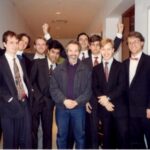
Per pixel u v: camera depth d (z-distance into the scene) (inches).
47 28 165.6
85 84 121.1
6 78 111.3
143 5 154.4
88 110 131.2
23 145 119.3
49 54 137.8
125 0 187.9
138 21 163.0
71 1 270.4
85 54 150.9
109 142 126.0
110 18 261.1
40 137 151.9
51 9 308.2
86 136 133.8
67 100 117.5
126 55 223.0
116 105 122.0
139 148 121.4
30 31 454.3
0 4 218.7
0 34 218.2
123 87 120.6
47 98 134.1
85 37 150.6
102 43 126.4
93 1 271.0
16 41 116.5
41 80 134.9
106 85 123.0
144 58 118.6
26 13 329.4
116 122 122.6
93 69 129.0
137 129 120.5
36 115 133.0
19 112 113.8
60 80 121.6
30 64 139.7
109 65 125.0
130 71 121.8
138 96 117.6
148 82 117.3
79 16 351.9
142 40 120.7
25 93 120.0
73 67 122.6
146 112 116.7
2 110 112.7
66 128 123.7
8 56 115.4
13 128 115.3
